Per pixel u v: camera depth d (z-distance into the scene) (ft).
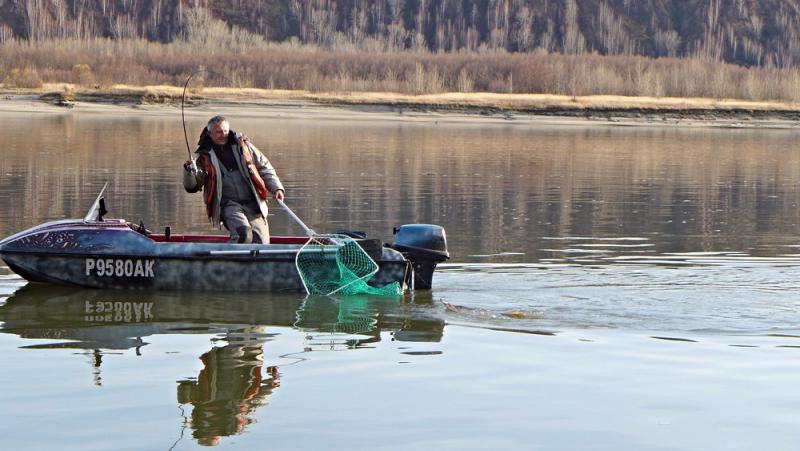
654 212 75.61
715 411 27.30
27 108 227.81
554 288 43.83
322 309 39.52
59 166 99.55
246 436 24.98
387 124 218.79
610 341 34.65
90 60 360.69
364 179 95.50
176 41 547.49
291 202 76.48
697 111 289.74
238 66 364.58
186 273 42.37
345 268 42.24
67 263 42.37
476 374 30.53
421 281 43.24
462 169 109.70
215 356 32.27
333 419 26.27
